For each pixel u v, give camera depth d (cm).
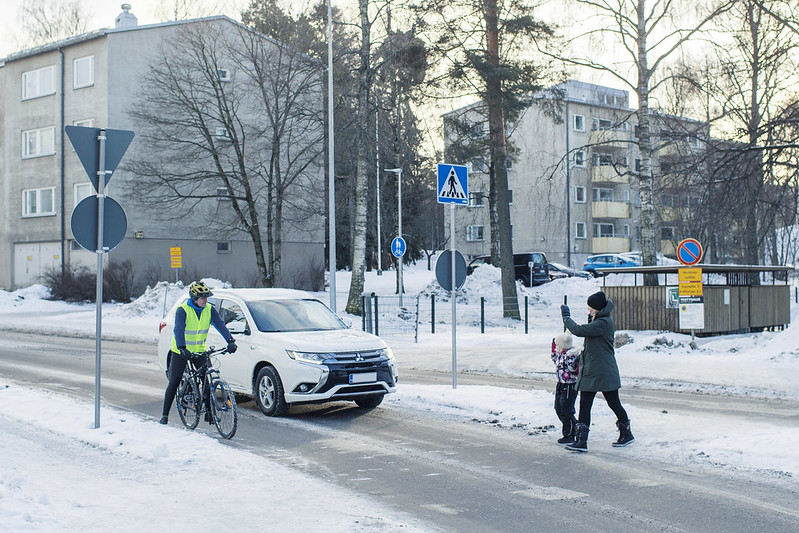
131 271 3878
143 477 696
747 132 1487
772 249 2428
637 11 2386
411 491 673
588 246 6025
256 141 3997
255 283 4375
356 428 973
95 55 4047
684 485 691
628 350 1788
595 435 915
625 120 2539
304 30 3291
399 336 2370
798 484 688
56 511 566
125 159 3900
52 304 3784
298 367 1025
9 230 4431
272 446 866
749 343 1712
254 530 540
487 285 3838
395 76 2653
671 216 2420
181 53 3850
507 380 1484
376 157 3116
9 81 4422
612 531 561
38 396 1130
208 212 4153
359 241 2892
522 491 674
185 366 961
